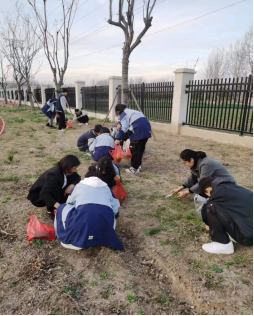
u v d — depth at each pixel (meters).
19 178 4.81
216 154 6.43
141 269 2.60
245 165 5.55
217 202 2.66
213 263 2.62
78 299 2.23
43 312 2.11
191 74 8.52
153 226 3.31
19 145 7.26
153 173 5.21
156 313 2.12
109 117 12.51
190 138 8.26
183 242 2.97
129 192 4.30
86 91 14.53
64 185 3.28
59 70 14.31
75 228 2.67
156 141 7.93
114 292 2.30
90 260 2.71
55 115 10.35
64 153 6.54
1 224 3.32
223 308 2.12
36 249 2.86
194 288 2.31
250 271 2.50
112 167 3.38
